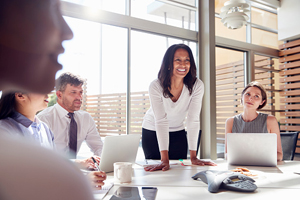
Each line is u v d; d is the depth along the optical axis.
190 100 1.97
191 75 1.88
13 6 0.20
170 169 1.53
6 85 0.20
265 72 5.24
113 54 3.47
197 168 1.56
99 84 3.33
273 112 5.30
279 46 5.38
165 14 4.03
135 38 3.71
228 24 3.90
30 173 0.17
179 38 4.19
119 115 3.47
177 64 1.78
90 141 2.19
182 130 2.16
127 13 3.62
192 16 4.31
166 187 1.13
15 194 0.16
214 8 4.23
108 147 1.37
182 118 2.11
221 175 1.15
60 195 0.17
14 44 0.20
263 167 1.59
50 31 0.22
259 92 2.17
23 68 0.21
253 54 5.04
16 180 0.16
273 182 1.22
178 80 1.89
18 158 0.17
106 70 3.39
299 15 4.88
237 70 4.91
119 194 1.01
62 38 0.23
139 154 3.72
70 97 2.01
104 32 3.42
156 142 2.13
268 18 5.29
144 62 3.74
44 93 0.22
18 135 0.19
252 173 1.38
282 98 5.31
